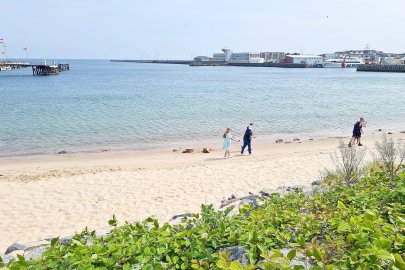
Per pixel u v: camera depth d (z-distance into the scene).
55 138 25.95
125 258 4.02
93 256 3.94
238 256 4.21
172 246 4.29
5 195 13.19
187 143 24.94
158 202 12.06
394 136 25.86
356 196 5.86
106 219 10.79
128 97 54.34
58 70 125.69
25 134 27.09
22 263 3.79
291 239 4.64
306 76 125.56
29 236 9.78
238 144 24.33
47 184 14.48
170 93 61.84
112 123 31.86
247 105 45.47
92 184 14.31
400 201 5.60
